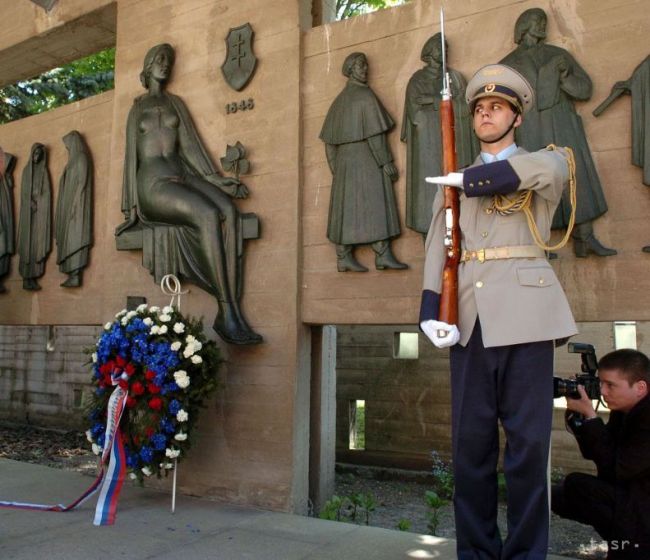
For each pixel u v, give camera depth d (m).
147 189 4.43
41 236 5.68
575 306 3.21
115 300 4.83
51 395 9.30
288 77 4.21
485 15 3.60
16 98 10.05
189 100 4.65
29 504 3.80
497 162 2.15
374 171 3.79
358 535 3.29
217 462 4.13
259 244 4.16
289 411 3.93
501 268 2.20
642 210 3.10
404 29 3.88
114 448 3.61
